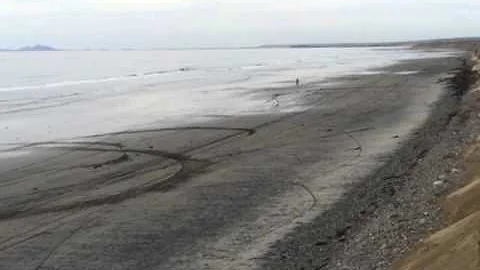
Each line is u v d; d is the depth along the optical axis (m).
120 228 11.12
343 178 14.32
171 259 9.45
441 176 13.05
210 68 94.19
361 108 28.28
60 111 34.00
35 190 14.54
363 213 11.20
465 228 7.83
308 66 85.94
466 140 17.42
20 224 11.66
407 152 16.97
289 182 14.20
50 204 13.13
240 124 24.66
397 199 11.84
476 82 37.03
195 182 14.61
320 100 33.16
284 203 12.39
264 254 9.44
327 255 9.12
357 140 19.52
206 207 12.32
